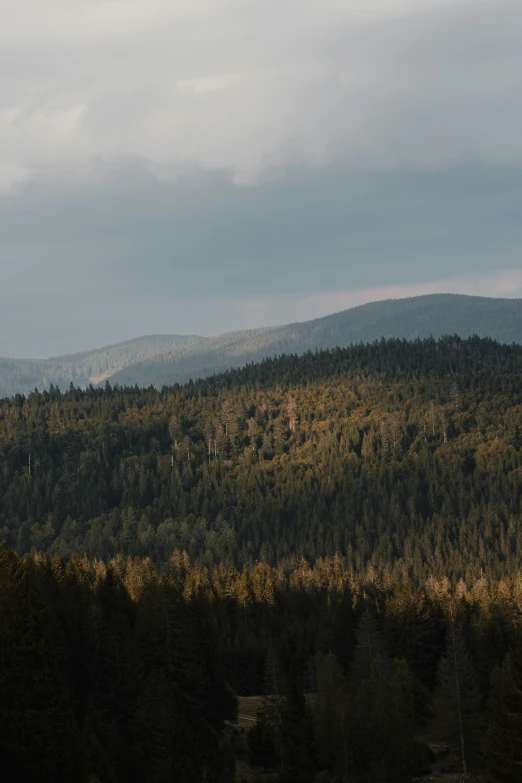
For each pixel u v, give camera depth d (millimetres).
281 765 80562
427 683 117625
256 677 116938
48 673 62312
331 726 79938
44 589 90750
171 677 89188
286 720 83875
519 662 68875
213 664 99688
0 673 61375
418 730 97312
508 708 68562
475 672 104875
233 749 89125
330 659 89000
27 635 62438
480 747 82250
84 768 61844
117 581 114562
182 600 104188
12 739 59938
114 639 85250
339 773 77875
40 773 59562
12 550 67375
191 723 85000
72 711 70062
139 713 75625
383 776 77375
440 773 82938
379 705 80125
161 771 70875
